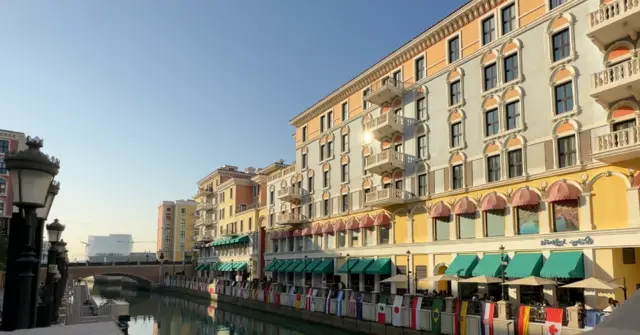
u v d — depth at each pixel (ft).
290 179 180.75
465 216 101.86
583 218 79.05
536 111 88.17
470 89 102.83
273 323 137.28
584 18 81.87
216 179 279.90
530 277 78.84
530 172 88.12
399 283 118.01
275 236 186.80
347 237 142.00
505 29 96.89
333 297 114.52
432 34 113.60
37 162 22.50
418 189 115.03
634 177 72.69
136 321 151.23
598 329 10.07
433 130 112.06
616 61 75.87
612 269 74.18
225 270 230.48
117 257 350.43
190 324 143.13
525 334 69.92
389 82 120.67
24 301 22.17
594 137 76.89
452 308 81.30
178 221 398.62
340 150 150.00
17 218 22.84
